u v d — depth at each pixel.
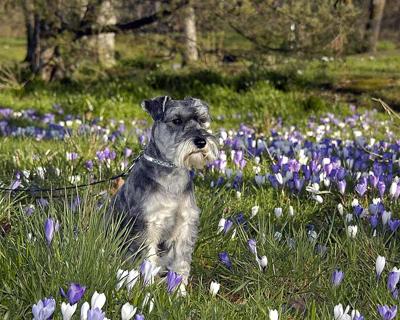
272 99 6.65
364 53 14.16
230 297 2.47
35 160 3.31
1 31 23.09
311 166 3.11
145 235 2.45
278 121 5.71
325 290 2.38
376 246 2.56
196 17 7.56
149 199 2.44
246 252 2.57
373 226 2.60
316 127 5.25
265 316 2.20
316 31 7.29
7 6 7.06
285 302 2.37
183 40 7.79
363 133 5.05
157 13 7.34
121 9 7.80
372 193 2.97
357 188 2.85
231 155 3.40
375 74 9.25
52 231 2.29
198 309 2.27
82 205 2.55
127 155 3.32
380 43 17.33
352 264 2.48
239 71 8.84
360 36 8.71
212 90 7.29
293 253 2.52
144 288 2.23
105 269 2.25
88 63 7.71
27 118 5.53
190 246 2.50
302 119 5.87
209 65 8.06
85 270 2.23
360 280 2.43
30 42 9.47
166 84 7.61
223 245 2.67
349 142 4.01
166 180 2.45
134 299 2.19
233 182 3.12
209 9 7.06
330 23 7.26
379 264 2.31
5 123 4.87
